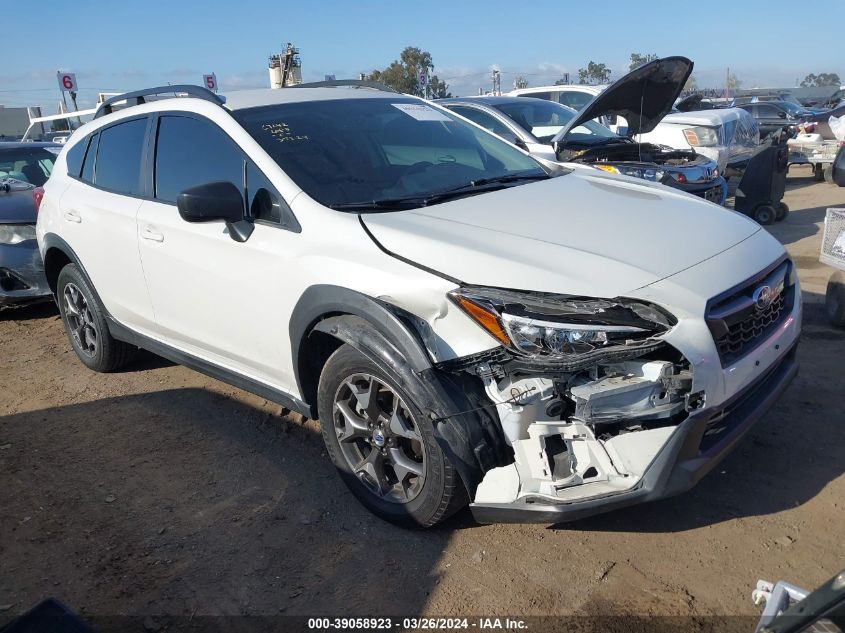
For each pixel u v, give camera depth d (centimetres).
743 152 1134
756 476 334
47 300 650
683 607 257
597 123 929
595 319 253
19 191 654
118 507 347
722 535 295
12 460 402
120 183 443
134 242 414
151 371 522
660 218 321
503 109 841
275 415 434
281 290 327
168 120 411
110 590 288
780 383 311
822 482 325
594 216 318
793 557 278
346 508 334
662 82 661
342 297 296
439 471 281
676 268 275
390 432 303
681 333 254
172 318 407
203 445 404
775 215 927
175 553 309
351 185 342
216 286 364
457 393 270
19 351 591
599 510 257
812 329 514
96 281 466
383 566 292
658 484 258
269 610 272
